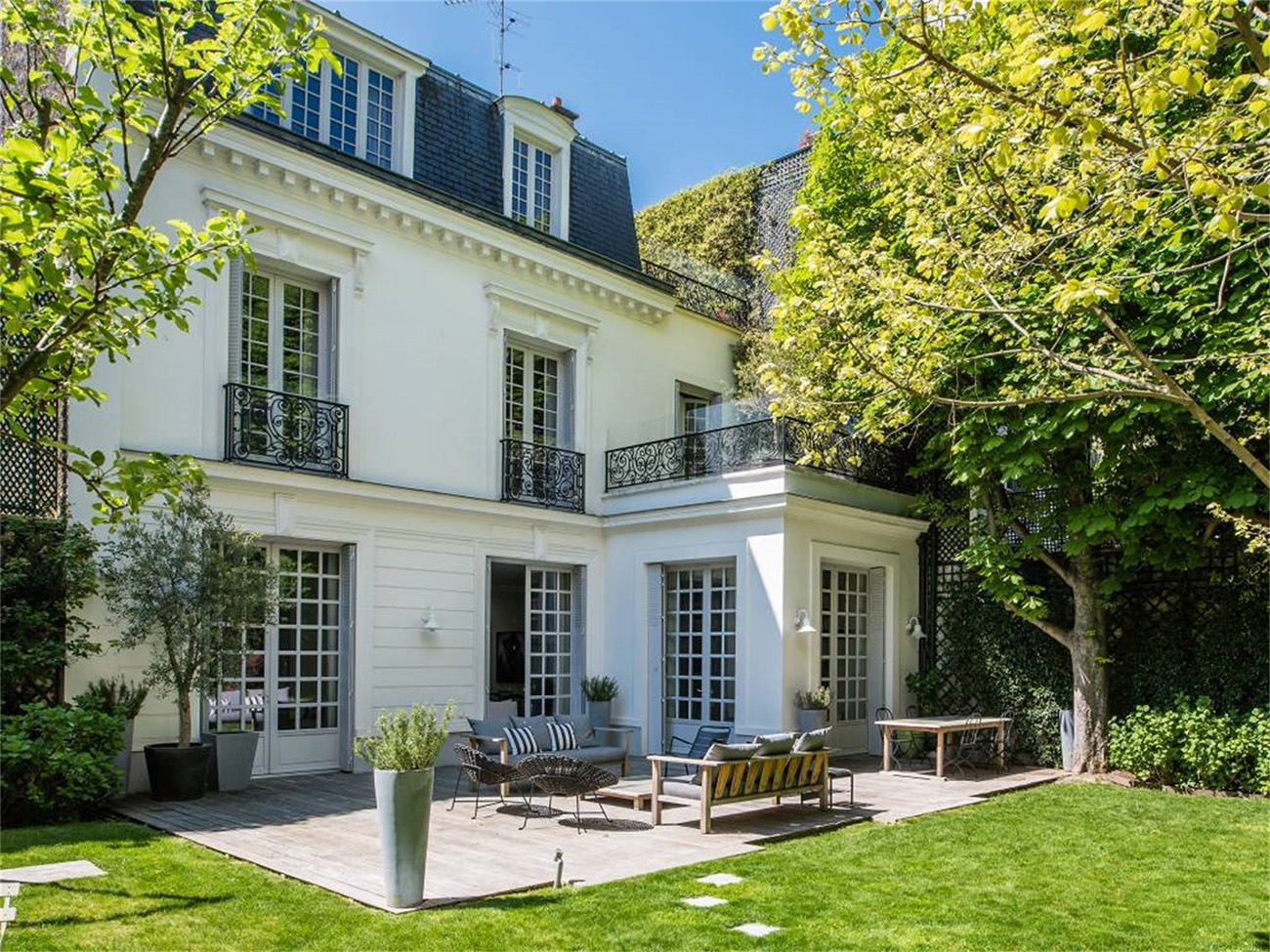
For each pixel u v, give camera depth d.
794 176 16.94
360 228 10.74
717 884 5.66
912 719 11.63
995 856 6.52
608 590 13.02
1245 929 4.93
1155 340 8.62
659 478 12.55
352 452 10.44
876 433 7.68
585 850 6.58
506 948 4.42
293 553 10.15
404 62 11.47
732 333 15.67
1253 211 5.81
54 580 8.05
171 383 9.11
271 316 10.20
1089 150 4.53
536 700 12.36
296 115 10.62
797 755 7.93
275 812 7.79
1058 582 11.62
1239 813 8.16
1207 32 3.90
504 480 11.91
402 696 10.67
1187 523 9.27
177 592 8.20
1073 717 10.86
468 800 8.68
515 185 12.91
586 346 13.18
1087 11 3.97
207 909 4.98
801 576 11.31
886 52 7.11
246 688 9.66
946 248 5.88
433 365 11.31
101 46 4.27
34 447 8.37
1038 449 9.70
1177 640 10.54
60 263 4.12
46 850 6.23
